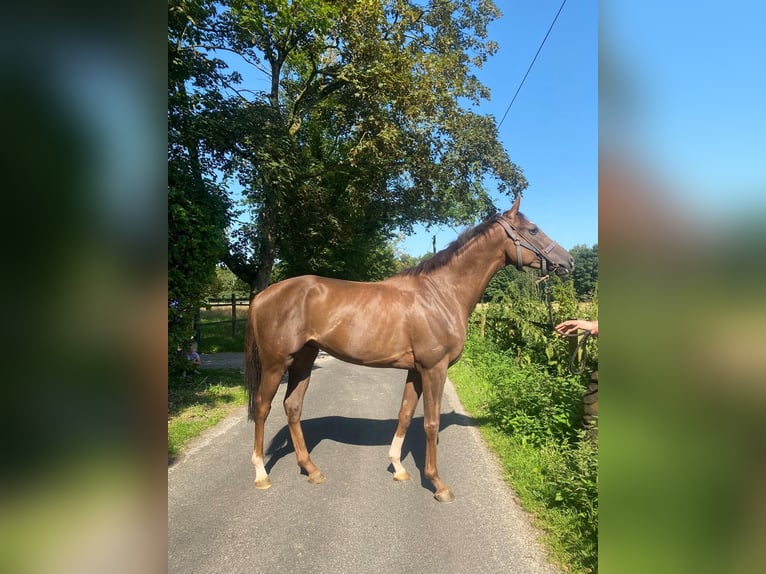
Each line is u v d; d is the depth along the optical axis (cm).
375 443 425
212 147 720
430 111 968
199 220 588
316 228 1104
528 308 810
